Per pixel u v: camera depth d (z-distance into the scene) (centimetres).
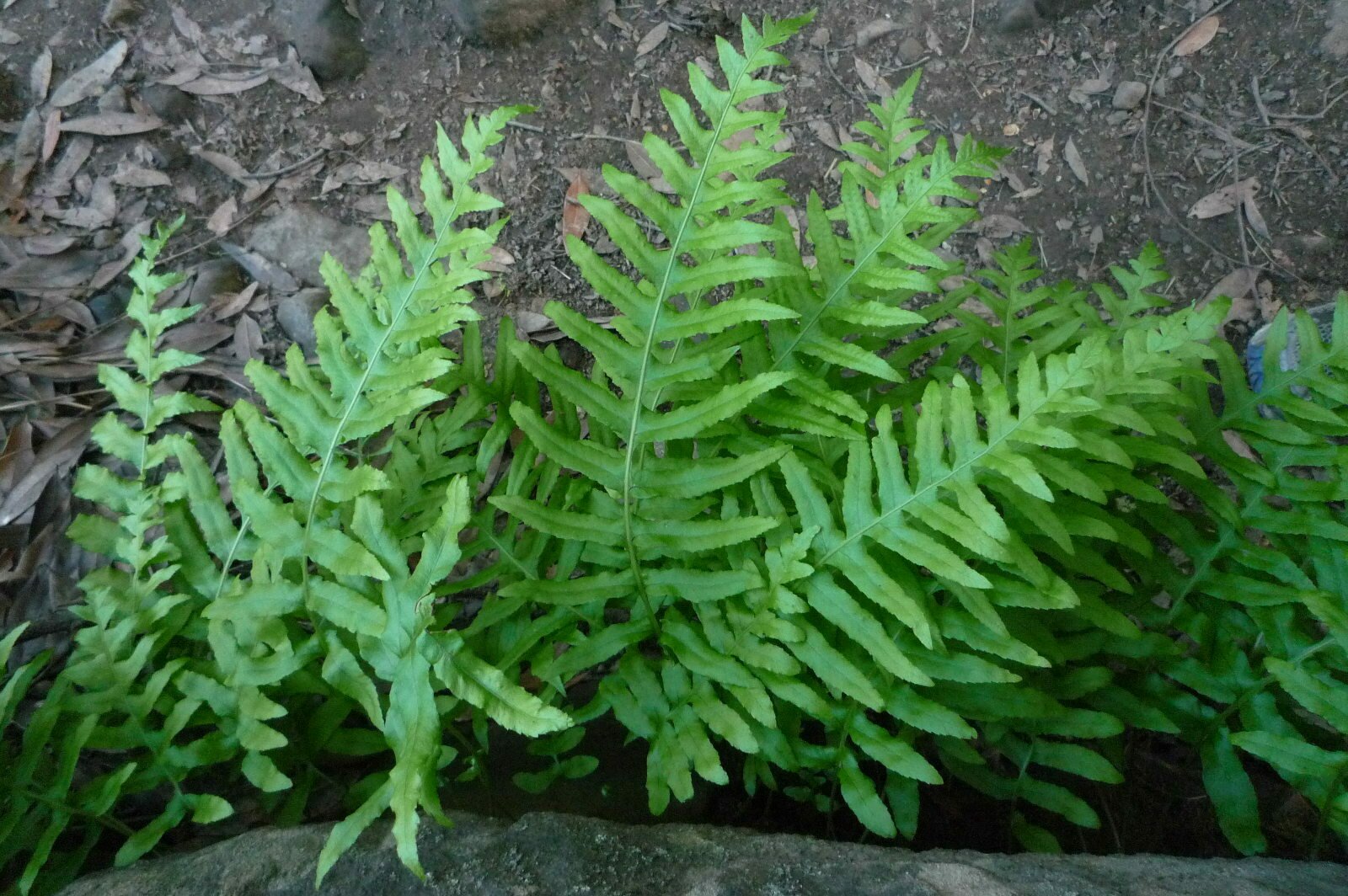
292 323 96
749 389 61
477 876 54
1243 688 69
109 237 99
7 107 103
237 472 67
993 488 64
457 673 56
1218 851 75
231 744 65
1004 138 113
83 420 88
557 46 114
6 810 62
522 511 64
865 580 62
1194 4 118
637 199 62
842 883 53
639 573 66
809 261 104
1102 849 75
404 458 72
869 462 63
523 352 63
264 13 110
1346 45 114
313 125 107
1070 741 74
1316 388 70
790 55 116
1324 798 65
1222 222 108
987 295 78
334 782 71
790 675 65
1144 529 78
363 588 64
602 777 73
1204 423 72
